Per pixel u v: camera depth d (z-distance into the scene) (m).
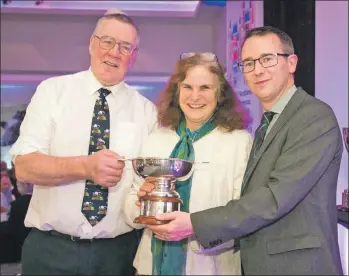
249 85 1.99
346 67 4.22
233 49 4.93
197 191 2.03
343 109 4.23
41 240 2.29
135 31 2.36
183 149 2.08
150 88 7.98
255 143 1.99
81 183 2.26
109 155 1.96
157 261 2.03
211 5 6.86
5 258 5.88
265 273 1.78
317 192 1.80
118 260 2.32
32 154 2.15
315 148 1.75
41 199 2.29
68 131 2.31
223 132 2.12
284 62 1.94
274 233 1.79
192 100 2.07
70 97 2.35
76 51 7.63
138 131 2.19
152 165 1.82
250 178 1.89
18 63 7.56
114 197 2.27
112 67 2.31
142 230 2.40
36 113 2.29
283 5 4.02
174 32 7.67
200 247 1.99
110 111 2.37
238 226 1.74
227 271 2.02
